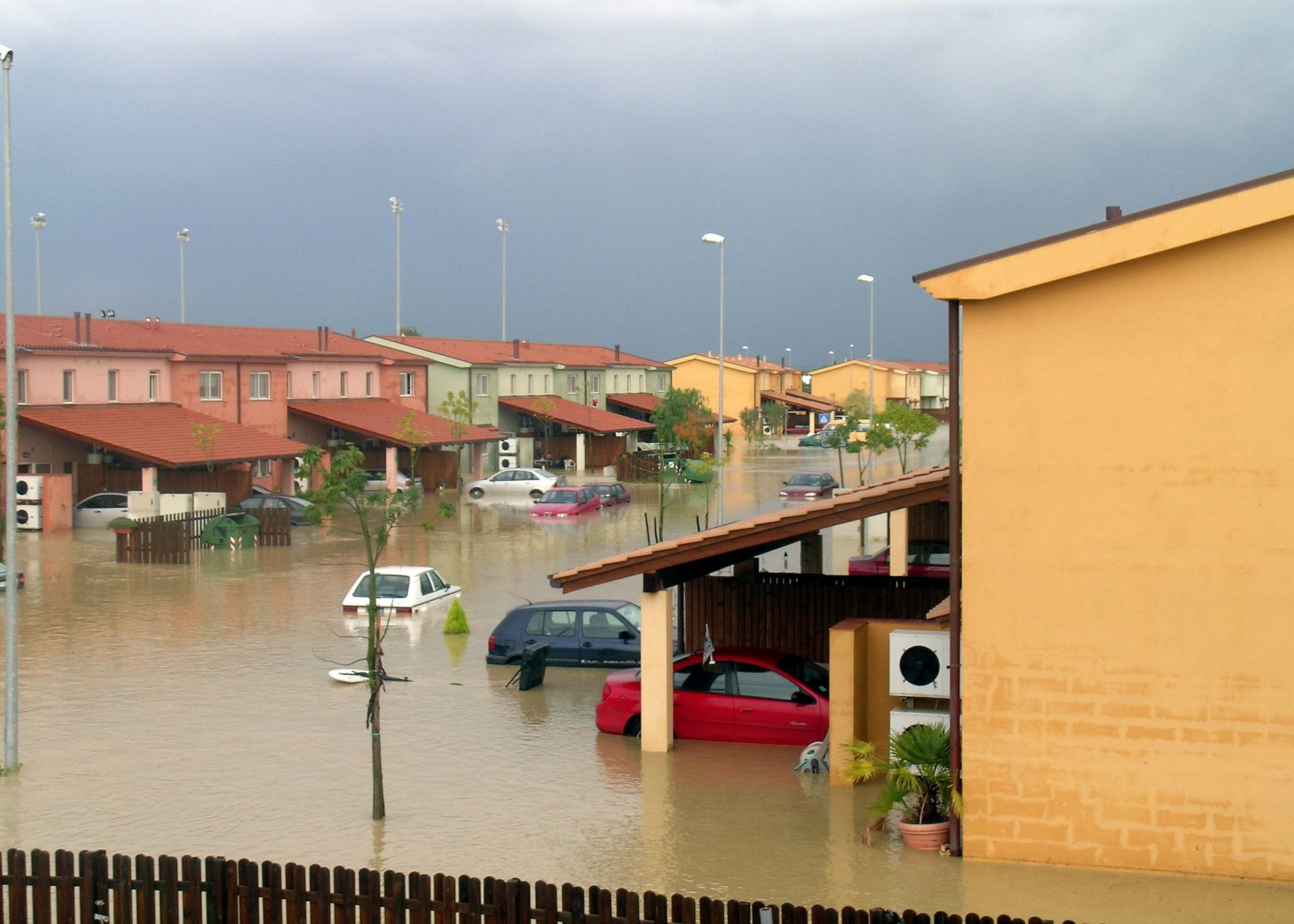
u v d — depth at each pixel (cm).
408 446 5734
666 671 1739
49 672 2253
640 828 1427
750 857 1327
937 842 1334
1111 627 1248
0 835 1423
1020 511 1270
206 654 2411
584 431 7369
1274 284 1206
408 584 2897
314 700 2050
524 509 5441
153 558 3738
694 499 5866
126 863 1088
